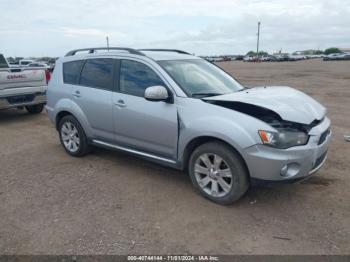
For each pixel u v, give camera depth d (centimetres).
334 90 1499
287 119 342
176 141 404
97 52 511
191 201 393
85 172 489
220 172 375
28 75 831
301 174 349
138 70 449
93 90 498
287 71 3256
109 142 499
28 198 408
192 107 386
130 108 443
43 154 577
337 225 337
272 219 351
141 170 494
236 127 348
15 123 841
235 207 377
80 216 363
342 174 460
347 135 657
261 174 344
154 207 381
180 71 437
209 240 317
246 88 487
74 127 545
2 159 555
